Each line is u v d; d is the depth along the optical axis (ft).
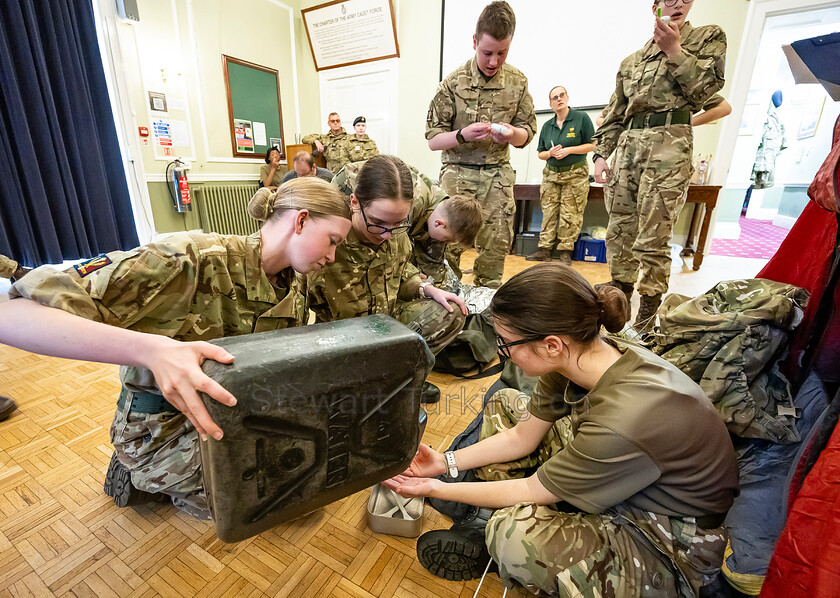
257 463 1.87
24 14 9.00
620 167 6.85
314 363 1.86
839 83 2.63
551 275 2.35
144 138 12.26
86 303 2.13
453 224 5.05
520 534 2.50
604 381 2.45
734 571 2.67
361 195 3.72
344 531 3.27
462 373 5.86
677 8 5.53
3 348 6.50
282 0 15.70
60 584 2.80
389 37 15.14
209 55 13.64
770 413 3.38
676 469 2.28
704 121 6.82
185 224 13.74
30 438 4.34
